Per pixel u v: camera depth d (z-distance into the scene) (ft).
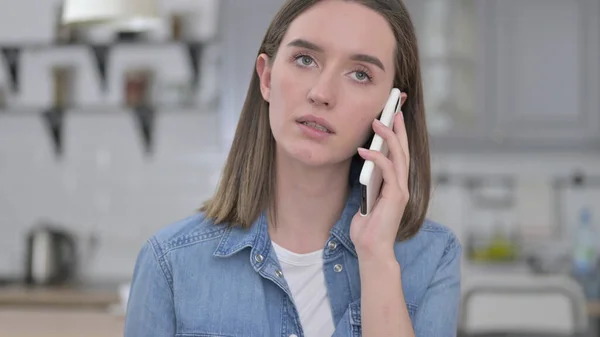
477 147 12.44
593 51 12.22
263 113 3.67
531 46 12.28
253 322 3.51
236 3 12.14
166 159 14.07
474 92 12.40
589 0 12.19
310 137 3.34
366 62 3.36
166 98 13.61
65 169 14.21
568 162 13.71
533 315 8.84
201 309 3.50
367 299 3.39
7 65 14.10
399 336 3.34
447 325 3.64
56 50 14.17
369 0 3.40
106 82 14.05
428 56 12.39
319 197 3.61
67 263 13.35
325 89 3.29
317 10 3.36
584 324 8.73
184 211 14.06
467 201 13.83
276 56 3.46
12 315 8.63
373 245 3.41
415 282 3.66
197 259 3.55
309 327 3.58
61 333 7.64
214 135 14.02
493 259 13.05
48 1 14.32
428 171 3.82
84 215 14.17
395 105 3.50
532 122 12.34
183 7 13.85
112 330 7.83
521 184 13.76
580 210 13.70
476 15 12.33
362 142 3.51
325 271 3.61
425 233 3.79
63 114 14.12
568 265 12.82
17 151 14.29
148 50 14.03
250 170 3.65
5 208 14.29
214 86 13.84
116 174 14.15
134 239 14.11
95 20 11.16
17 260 14.19
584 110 12.26
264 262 3.55
